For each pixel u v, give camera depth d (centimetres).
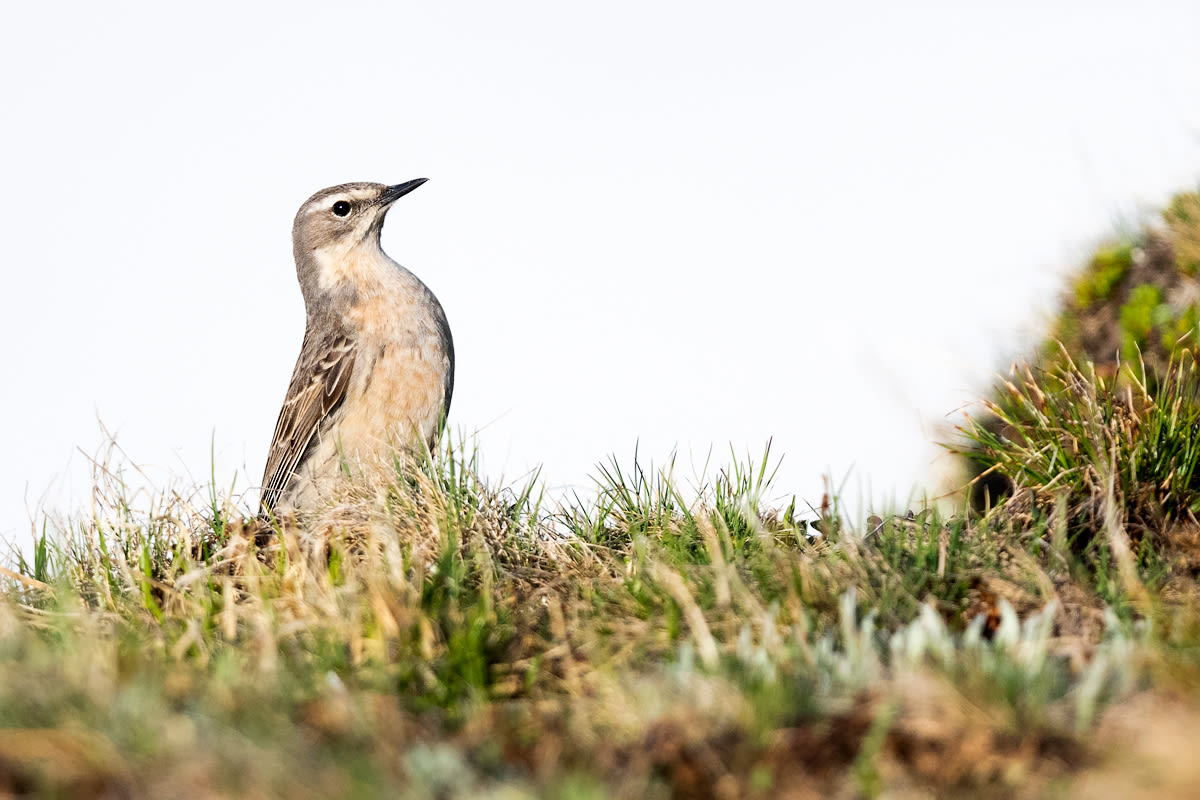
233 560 1139
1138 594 920
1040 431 1240
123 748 640
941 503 1488
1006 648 758
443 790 635
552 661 891
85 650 821
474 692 823
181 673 799
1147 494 1123
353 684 813
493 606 965
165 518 1240
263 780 613
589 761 681
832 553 1020
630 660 876
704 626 841
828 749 666
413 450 1312
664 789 643
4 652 793
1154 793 578
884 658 796
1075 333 1798
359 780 612
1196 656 742
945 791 625
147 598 1085
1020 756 643
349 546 1146
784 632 888
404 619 893
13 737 650
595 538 1161
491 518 1171
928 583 989
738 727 688
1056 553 1006
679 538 1119
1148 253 1827
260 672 800
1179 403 1198
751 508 1116
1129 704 682
